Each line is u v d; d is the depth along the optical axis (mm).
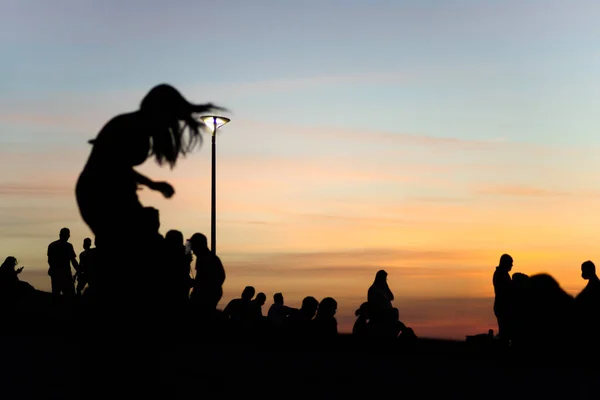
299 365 11109
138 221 5027
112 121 4996
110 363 4965
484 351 15219
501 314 15648
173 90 5086
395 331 16062
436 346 16188
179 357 10617
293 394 8258
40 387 7949
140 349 4996
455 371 10945
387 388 8953
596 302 12297
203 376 9078
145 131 4965
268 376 9562
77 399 7184
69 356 10898
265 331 16734
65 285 22297
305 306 15188
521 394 8602
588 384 9531
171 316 5113
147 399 4996
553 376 10359
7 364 9898
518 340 12047
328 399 8023
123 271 4992
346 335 16016
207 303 14383
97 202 4930
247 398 7801
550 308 11383
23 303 20438
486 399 8234
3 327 17016
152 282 5035
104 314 5000
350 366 11445
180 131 5090
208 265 14383
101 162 4934
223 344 14555
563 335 11352
